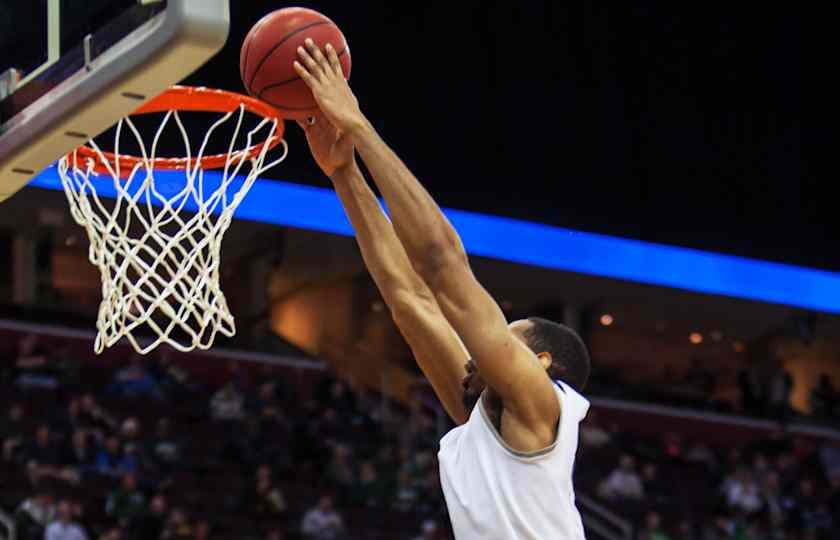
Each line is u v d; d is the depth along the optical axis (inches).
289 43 158.1
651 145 890.1
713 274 991.6
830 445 1051.3
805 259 938.7
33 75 161.5
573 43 866.8
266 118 203.3
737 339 1176.8
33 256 986.7
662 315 1129.4
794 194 930.1
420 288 165.9
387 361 1066.1
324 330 1091.9
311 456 754.8
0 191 174.2
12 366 793.6
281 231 998.4
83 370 816.3
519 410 139.0
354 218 168.2
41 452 650.8
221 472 717.3
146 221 195.2
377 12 810.8
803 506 850.8
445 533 692.1
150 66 141.0
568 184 871.7
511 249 916.0
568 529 138.6
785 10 917.8
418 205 139.8
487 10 843.4
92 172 198.5
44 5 161.3
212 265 193.3
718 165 908.0
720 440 1056.8
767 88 917.8
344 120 145.9
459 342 164.1
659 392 1075.3
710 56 901.2
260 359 970.7
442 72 834.2
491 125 849.5
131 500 610.2
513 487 138.5
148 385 794.2
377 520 704.4
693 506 821.2
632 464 846.5
